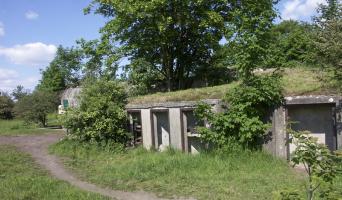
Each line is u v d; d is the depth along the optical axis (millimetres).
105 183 13086
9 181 13258
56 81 67312
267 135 14391
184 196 11086
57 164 16828
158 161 14930
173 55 31734
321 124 13930
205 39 30516
